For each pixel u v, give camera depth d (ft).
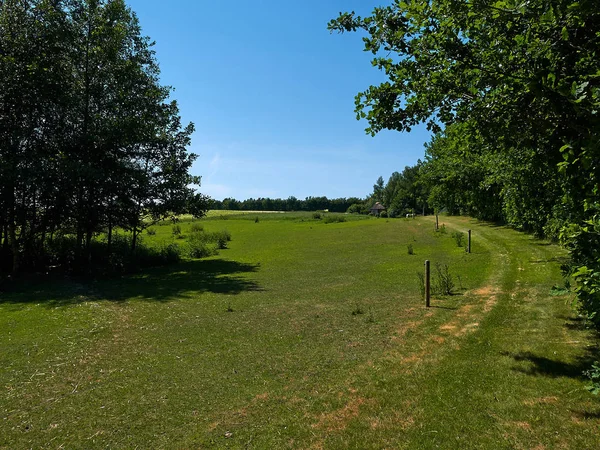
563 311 30.35
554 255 56.85
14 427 16.87
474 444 14.23
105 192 65.10
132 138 64.75
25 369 23.61
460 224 143.95
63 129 62.18
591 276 14.90
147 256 78.13
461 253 73.46
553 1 11.66
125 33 69.31
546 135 14.85
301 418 16.80
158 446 15.15
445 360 22.39
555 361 21.06
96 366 23.91
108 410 18.21
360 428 15.74
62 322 34.63
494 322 29.14
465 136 23.27
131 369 23.31
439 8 18.89
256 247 107.34
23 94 56.03
